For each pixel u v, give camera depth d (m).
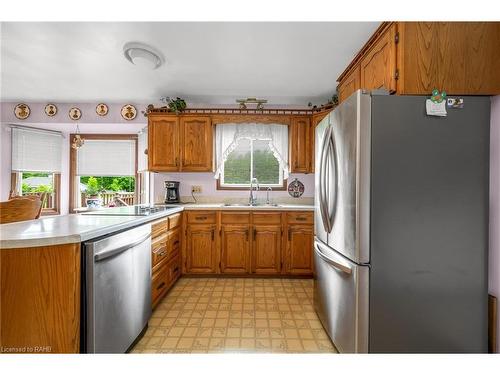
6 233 1.25
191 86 3.07
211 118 3.37
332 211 1.69
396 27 1.52
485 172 1.40
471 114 1.39
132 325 1.65
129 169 4.45
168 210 2.57
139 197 4.41
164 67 2.54
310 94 3.33
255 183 3.78
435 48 1.49
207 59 2.38
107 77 2.81
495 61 1.49
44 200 4.27
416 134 1.38
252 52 2.25
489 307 1.47
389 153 1.37
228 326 2.01
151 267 2.11
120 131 4.34
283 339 1.84
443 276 1.39
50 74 2.73
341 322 1.56
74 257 1.23
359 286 1.37
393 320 1.38
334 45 2.13
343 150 1.53
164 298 2.53
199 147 3.36
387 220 1.37
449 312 1.39
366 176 1.36
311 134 3.38
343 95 2.48
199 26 1.88
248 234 3.12
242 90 3.20
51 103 3.73
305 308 2.33
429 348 1.39
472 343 1.41
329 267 1.75
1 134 3.79
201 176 3.74
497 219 1.47
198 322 2.07
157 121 3.36
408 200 1.38
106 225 1.48
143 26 1.88
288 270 3.11
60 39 2.05
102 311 1.34
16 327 1.21
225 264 3.12
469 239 1.40
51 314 1.22
